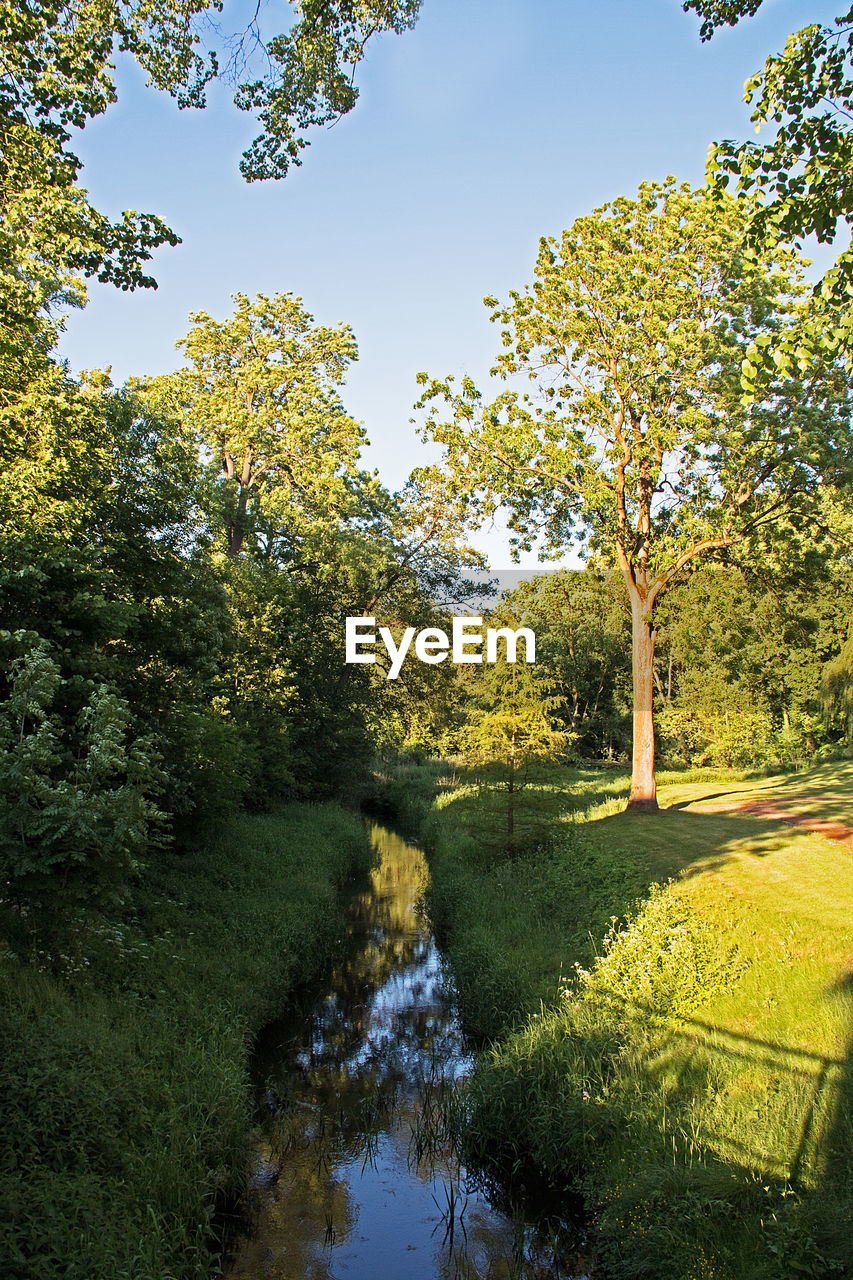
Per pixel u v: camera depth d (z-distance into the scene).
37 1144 5.98
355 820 29.59
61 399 12.73
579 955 11.45
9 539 10.91
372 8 9.20
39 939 8.67
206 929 12.41
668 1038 8.38
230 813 19.05
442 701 37.38
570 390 22.75
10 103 9.98
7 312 11.98
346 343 32.09
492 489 22.16
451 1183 8.05
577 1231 7.14
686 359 20.05
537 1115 8.05
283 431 31.31
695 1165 6.34
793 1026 7.84
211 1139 7.47
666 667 52.34
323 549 32.28
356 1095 9.88
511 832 19.19
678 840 17.38
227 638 16.03
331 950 15.24
